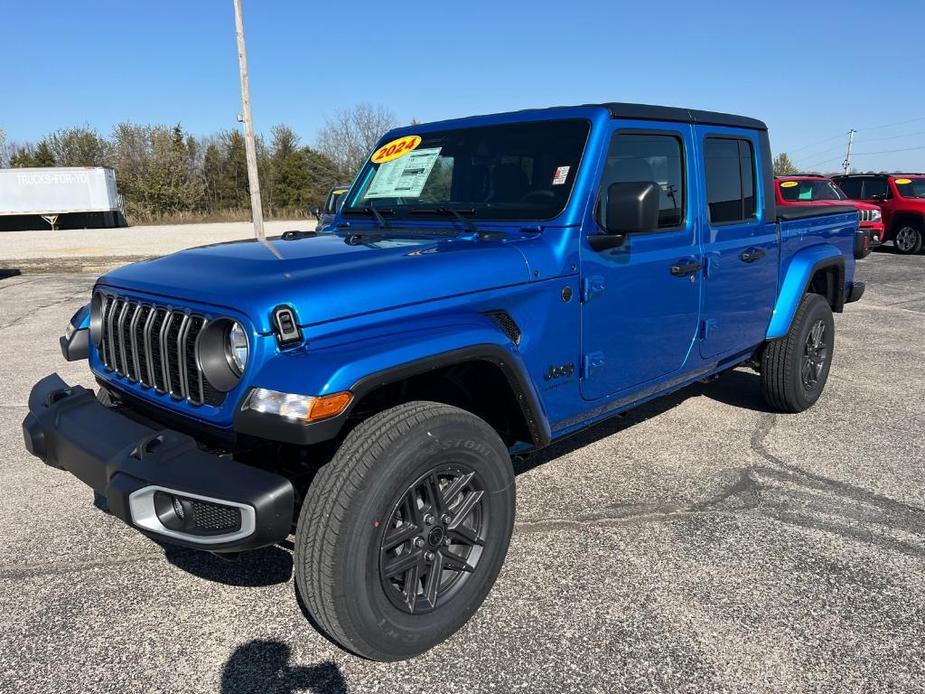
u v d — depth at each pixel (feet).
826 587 9.50
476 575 8.53
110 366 9.74
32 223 124.06
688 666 7.97
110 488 7.39
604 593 9.39
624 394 11.50
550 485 12.76
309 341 7.48
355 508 7.11
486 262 9.02
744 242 13.58
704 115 12.55
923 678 7.77
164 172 158.81
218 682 7.80
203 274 8.48
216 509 7.15
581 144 10.36
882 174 55.01
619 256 10.69
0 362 21.81
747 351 15.02
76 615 9.02
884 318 28.84
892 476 13.09
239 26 59.67
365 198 12.64
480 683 7.73
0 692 7.61
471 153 11.48
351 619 7.32
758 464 13.66
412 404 7.87
